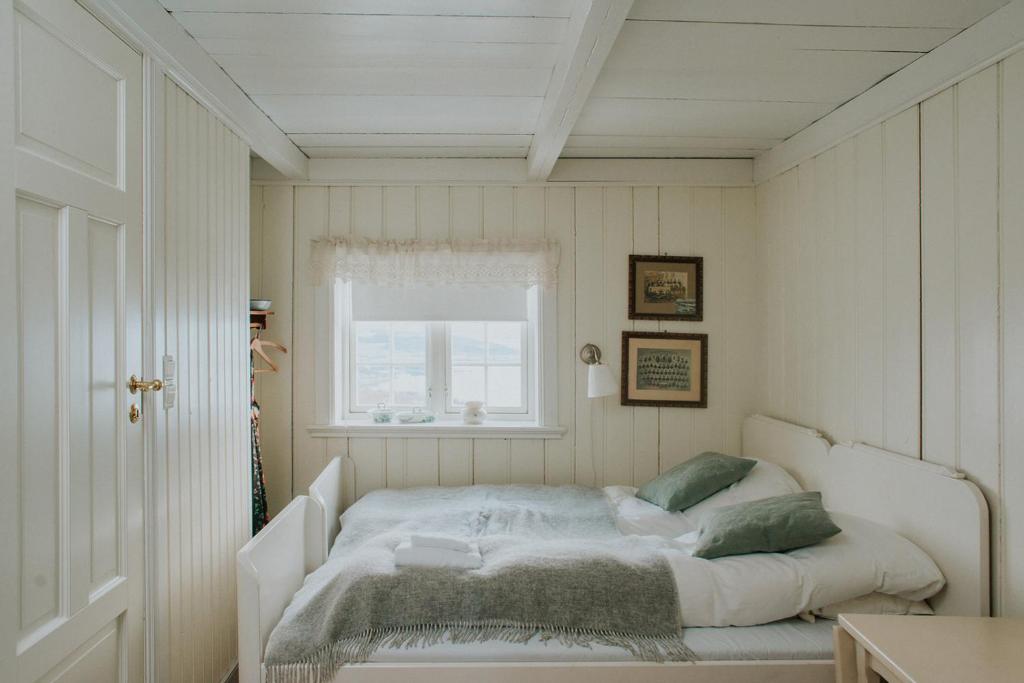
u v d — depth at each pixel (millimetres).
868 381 2148
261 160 2926
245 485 2297
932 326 1841
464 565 1707
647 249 3014
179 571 1727
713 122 2479
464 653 1562
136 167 1496
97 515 1334
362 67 1941
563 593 1637
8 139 920
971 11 1590
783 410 2768
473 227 3002
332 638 1570
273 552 1750
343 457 2977
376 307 3064
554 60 1894
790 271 2701
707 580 1693
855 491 2127
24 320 1113
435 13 1603
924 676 1191
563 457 3014
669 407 3018
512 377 3164
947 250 1781
